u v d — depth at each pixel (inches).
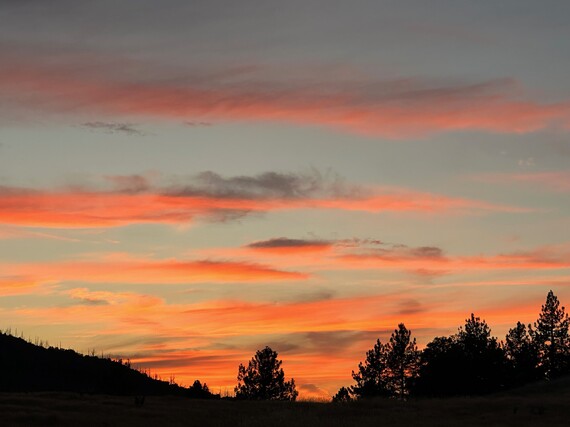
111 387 4702.3
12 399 2175.2
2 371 5359.3
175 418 1866.4
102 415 1892.2
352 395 3540.8
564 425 1652.3
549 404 2023.9
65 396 2391.7
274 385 3582.7
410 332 3587.6
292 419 1772.9
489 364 3280.0
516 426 1659.7
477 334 3467.0
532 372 3535.9
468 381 3250.5
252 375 3607.3
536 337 3737.7
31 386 5128.0
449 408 2004.2
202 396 3998.5
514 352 3666.3
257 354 3646.7
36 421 1763.0
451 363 3255.4
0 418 1776.6
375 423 1716.3
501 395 2625.5
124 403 2201.0
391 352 3558.1
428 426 1644.9
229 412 1989.4
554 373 3597.4
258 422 1745.8
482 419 1787.6
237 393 3609.7
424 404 2121.1
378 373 3567.9
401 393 3528.5
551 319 3735.2
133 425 1740.9
